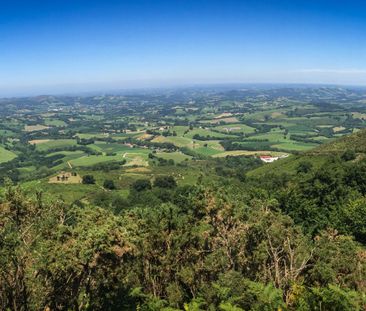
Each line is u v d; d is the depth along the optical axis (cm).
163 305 2325
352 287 2394
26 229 2088
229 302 2064
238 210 2886
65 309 2192
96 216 2308
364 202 4750
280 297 1966
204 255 2739
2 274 1947
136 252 2316
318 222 4825
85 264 1994
